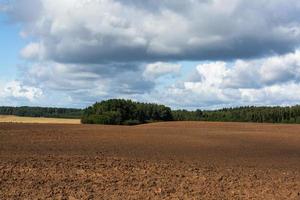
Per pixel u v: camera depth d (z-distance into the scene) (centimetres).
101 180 1750
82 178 1773
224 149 3703
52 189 1571
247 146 4059
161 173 1947
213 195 1573
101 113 10050
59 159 2342
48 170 1908
